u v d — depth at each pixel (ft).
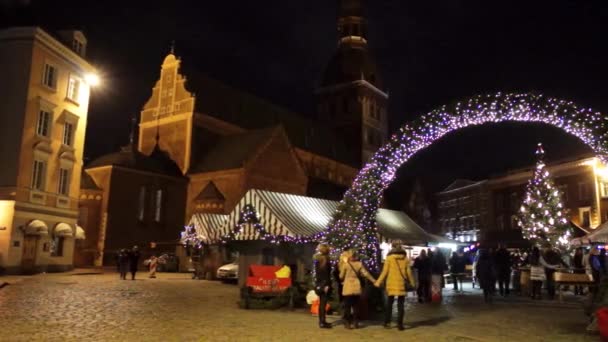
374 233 59.47
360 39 289.12
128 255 100.27
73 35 122.52
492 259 70.90
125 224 149.89
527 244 133.08
